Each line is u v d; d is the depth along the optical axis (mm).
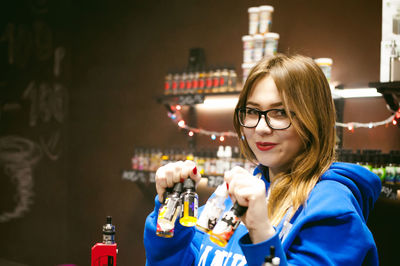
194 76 3420
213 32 3701
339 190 1099
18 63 4766
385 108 2891
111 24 4402
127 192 4234
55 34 4734
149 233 1312
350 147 3039
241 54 3533
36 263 4703
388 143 2873
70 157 4730
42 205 4730
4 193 4773
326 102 1188
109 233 1341
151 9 4109
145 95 4121
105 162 4426
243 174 1000
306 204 1111
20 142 4781
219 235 1033
